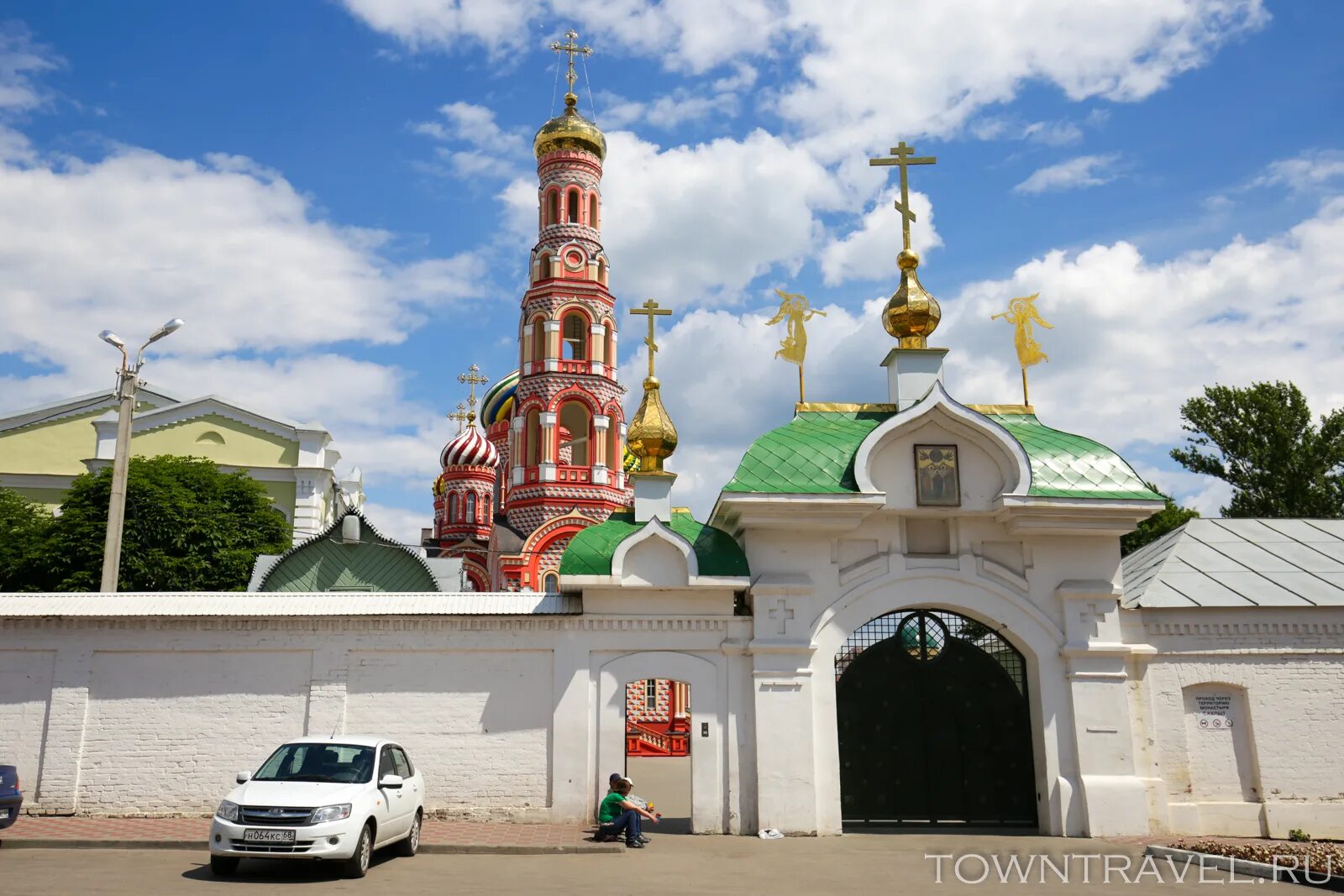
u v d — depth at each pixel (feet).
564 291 176.14
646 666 60.08
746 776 58.80
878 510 60.59
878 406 68.39
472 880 42.73
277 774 46.06
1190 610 61.62
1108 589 61.05
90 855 48.06
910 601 60.95
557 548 162.40
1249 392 131.03
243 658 60.23
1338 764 60.23
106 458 136.46
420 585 91.50
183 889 39.14
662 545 60.75
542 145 184.75
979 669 62.54
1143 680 61.05
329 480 144.46
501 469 223.51
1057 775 59.11
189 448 139.33
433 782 58.85
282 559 90.58
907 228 68.80
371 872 44.52
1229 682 61.05
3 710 59.16
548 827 57.00
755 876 44.83
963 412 61.36
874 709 61.82
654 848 52.85
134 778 58.59
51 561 101.35
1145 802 58.39
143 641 60.08
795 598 60.29
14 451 142.51
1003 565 61.57
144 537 103.86
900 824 60.49
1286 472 126.93
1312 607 61.62
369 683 59.98
